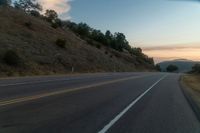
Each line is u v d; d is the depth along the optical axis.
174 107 15.56
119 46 167.50
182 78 59.16
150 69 161.88
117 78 42.50
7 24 61.12
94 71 64.94
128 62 131.12
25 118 10.74
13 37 53.88
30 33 62.19
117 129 9.66
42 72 43.94
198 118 12.48
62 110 12.83
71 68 56.81
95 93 20.56
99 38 156.12
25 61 44.22
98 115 12.06
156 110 14.22
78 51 71.75
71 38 84.31
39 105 13.83
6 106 13.08
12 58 40.00
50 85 24.83
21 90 19.91
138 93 22.23
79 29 151.75
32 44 55.38
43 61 49.88
